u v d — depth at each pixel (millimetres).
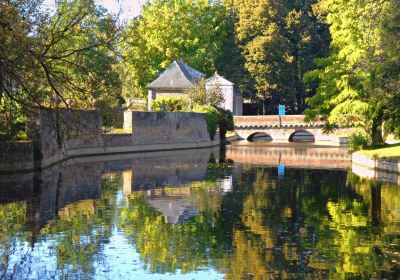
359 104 51219
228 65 109625
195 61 105000
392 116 46875
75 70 21641
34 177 38844
